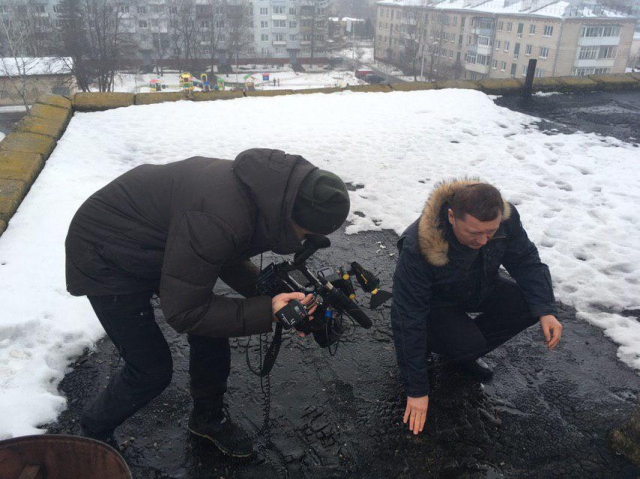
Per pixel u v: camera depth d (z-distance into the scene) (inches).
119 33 1961.1
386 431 100.3
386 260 161.3
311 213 66.6
